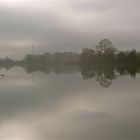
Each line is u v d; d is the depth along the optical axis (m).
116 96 33.03
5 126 19.44
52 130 18.23
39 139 16.47
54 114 23.20
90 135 17.02
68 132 17.69
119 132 17.55
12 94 37.03
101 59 144.62
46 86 47.66
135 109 24.86
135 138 16.27
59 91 39.44
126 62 133.62
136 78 62.88
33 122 20.50
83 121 20.66
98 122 20.25
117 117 21.77
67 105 27.38
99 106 26.55
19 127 19.11
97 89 40.94
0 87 47.00
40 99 31.81
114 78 63.78
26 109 25.59
